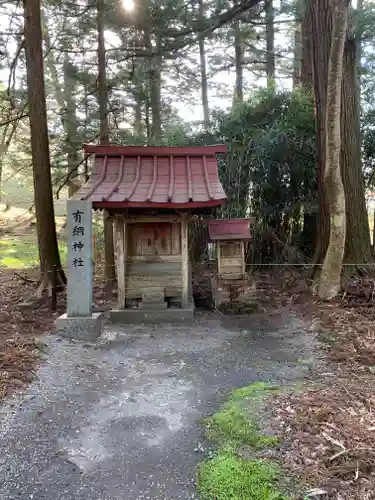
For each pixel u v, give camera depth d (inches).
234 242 233.0
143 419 123.2
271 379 149.0
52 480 96.8
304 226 333.7
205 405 131.7
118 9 335.6
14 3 283.3
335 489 88.7
